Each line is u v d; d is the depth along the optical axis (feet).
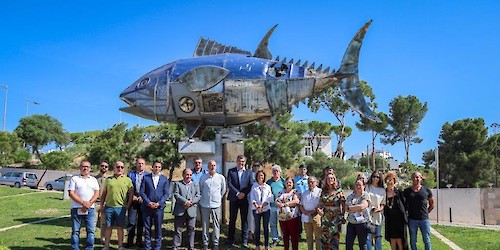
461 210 74.84
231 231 36.45
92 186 32.32
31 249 34.04
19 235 39.52
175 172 143.74
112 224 33.37
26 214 54.90
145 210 33.06
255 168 40.04
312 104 124.77
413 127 167.22
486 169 146.20
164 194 33.65
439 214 77.51
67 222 46.98
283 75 41.11
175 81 42.39
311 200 32.81
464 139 151.94
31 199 75.41
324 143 195.00
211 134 59.82
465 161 147.64
